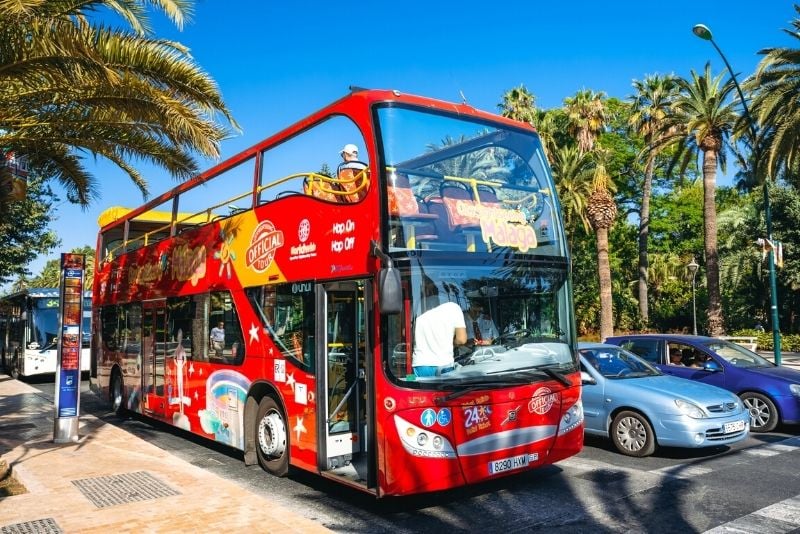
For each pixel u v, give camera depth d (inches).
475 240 256.1
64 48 289.9
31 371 848.3
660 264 1857.8
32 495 261.3
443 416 229.1
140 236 509.7
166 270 442.3
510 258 263.4
